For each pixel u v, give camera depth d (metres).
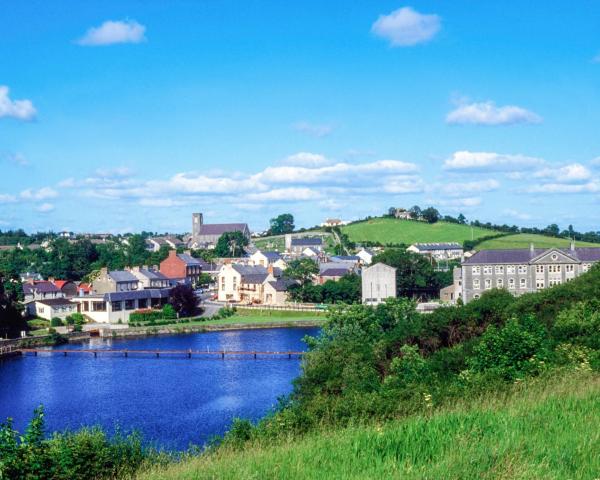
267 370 108.56
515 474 19.88
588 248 171.00
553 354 43.56
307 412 39.12
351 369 63.22
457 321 75.31
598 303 59.88
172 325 162.75
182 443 66.12
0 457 32.81
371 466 22.64
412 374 54.78
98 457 34.97
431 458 23.05
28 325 153.38
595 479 19.17
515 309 75.12
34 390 95.12
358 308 96.38
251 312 183.62
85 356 126.38
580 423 24.56
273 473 23.41
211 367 112.31
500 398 31.70
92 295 175.62
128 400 87.56
